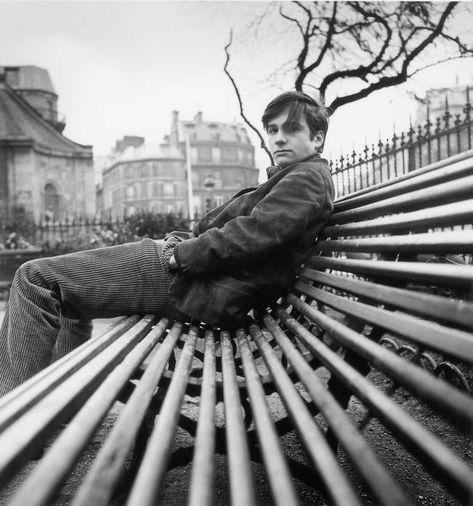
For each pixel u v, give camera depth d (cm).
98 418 89
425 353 302
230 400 122
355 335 117
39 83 5078
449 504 169
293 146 237
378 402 84
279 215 200
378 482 65
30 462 202
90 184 4525
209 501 66
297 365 129
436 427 242
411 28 862
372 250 148
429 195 119
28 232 1767
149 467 73
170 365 247
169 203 8038
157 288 221
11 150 4066
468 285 86
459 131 552
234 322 213
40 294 204
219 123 8538
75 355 135
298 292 215
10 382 196
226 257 203
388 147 647
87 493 64
